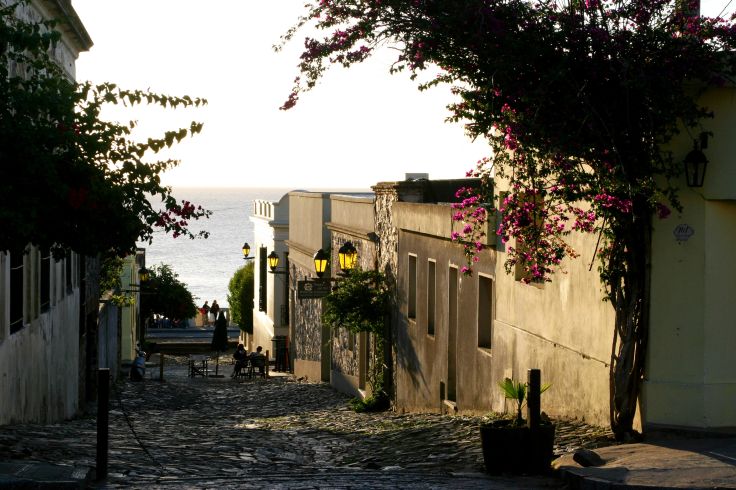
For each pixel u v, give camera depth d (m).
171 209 10.56
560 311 13.95
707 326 11.20
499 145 12.23
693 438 11.18
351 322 23.56
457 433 15.10
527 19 10.46
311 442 16.03
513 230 12.11
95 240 10.20
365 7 10.75
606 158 10.75
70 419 20.41
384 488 9.78
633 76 10.23
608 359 12.39
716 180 11.02
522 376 15.37
